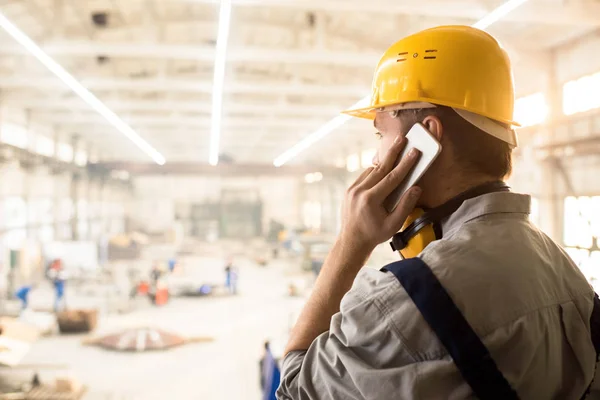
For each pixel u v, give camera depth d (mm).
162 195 33750
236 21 11727
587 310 832
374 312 713
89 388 8344
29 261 15930
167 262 22281
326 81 15906
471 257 730
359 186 882
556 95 9969
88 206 24984
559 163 10273
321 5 6996
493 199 825
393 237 922
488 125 867
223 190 34344
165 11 11703
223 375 9047
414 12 7281
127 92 17547
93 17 11297
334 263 882
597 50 8828
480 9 7285
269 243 30547
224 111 16719
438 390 665
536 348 713
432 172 862
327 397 743
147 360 9898
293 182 35094
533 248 804
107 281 17938
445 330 666
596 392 860
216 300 15953
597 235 9289
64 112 18250
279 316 13703
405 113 907
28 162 15938
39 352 10336
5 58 12391
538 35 9641
